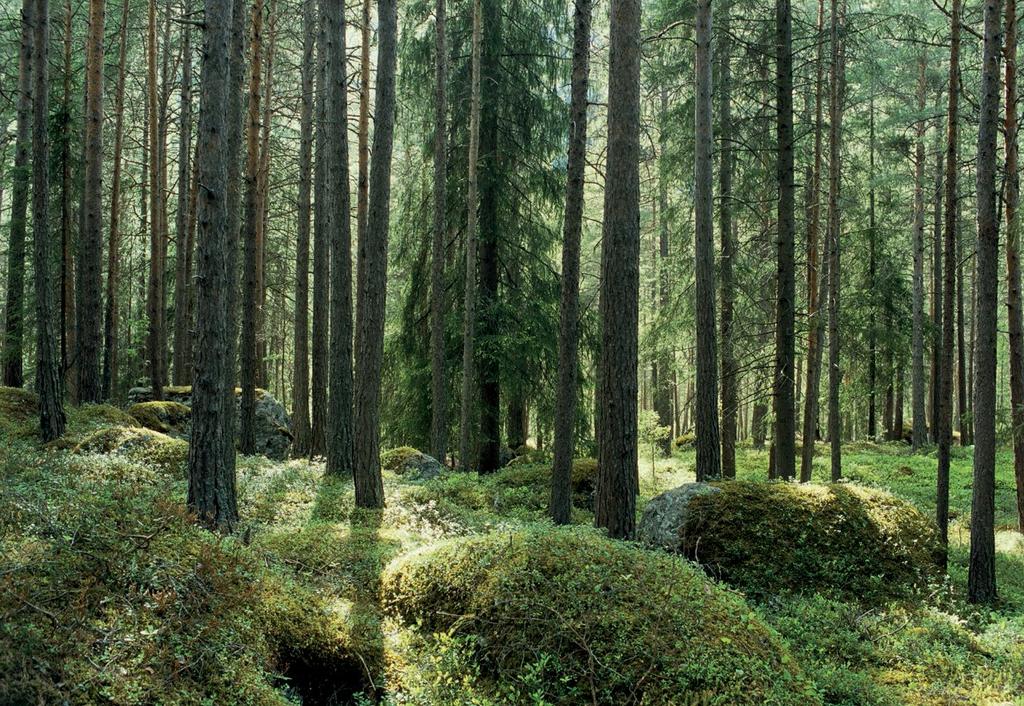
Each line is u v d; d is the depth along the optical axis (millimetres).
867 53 16578
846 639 7262
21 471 7984
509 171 19344
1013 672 6590
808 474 14578
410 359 19469
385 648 5586
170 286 29641
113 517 5059
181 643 4238
